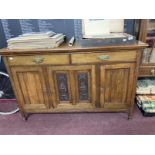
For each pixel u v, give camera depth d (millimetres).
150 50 1726
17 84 1563
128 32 1784
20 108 1696
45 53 1381
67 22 1780
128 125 1643
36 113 1867
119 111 1701
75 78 1511
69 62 1426
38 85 1566
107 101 1630
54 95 1608
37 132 1631
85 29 1509
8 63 1454
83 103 1648
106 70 1457
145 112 1700
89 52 1372
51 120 1775
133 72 1458
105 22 1484
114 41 1343
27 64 1450
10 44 1388
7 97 2199
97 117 1774
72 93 1591
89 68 1451
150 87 1805
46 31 1736
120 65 1427
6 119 1827
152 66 1715
